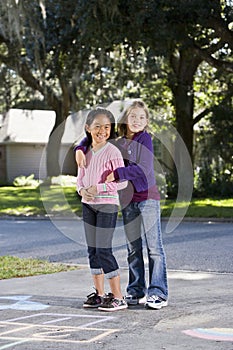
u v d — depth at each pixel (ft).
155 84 86.07
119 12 54.70
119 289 18.60
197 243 37.06
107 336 15.35
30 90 114.21
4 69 90.79
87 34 57.67
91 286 22.95
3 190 98.37
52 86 91.97
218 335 15.26
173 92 80.28
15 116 123.85
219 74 66.90
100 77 74.74
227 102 72.69
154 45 55.88
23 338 15.21
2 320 17.25
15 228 49.19
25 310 18.60
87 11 55.52
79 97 89.20
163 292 18.69
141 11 53.21
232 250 33.45
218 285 22.77
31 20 69.46
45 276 25.49
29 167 122.11
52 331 15.90
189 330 15.83
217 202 67.72
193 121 80.07
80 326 16.44
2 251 35.06
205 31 60.08
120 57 74.38
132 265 19.29
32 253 33.86
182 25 54.90
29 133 121.49
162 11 52.47
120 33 55.88
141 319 17.19
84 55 68.23
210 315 17.54
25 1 68.69
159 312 18.03
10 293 21.63
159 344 14.49
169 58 73.51
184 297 20.35
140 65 76.48
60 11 63.87
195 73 83.10
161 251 18.71
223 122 71.92
